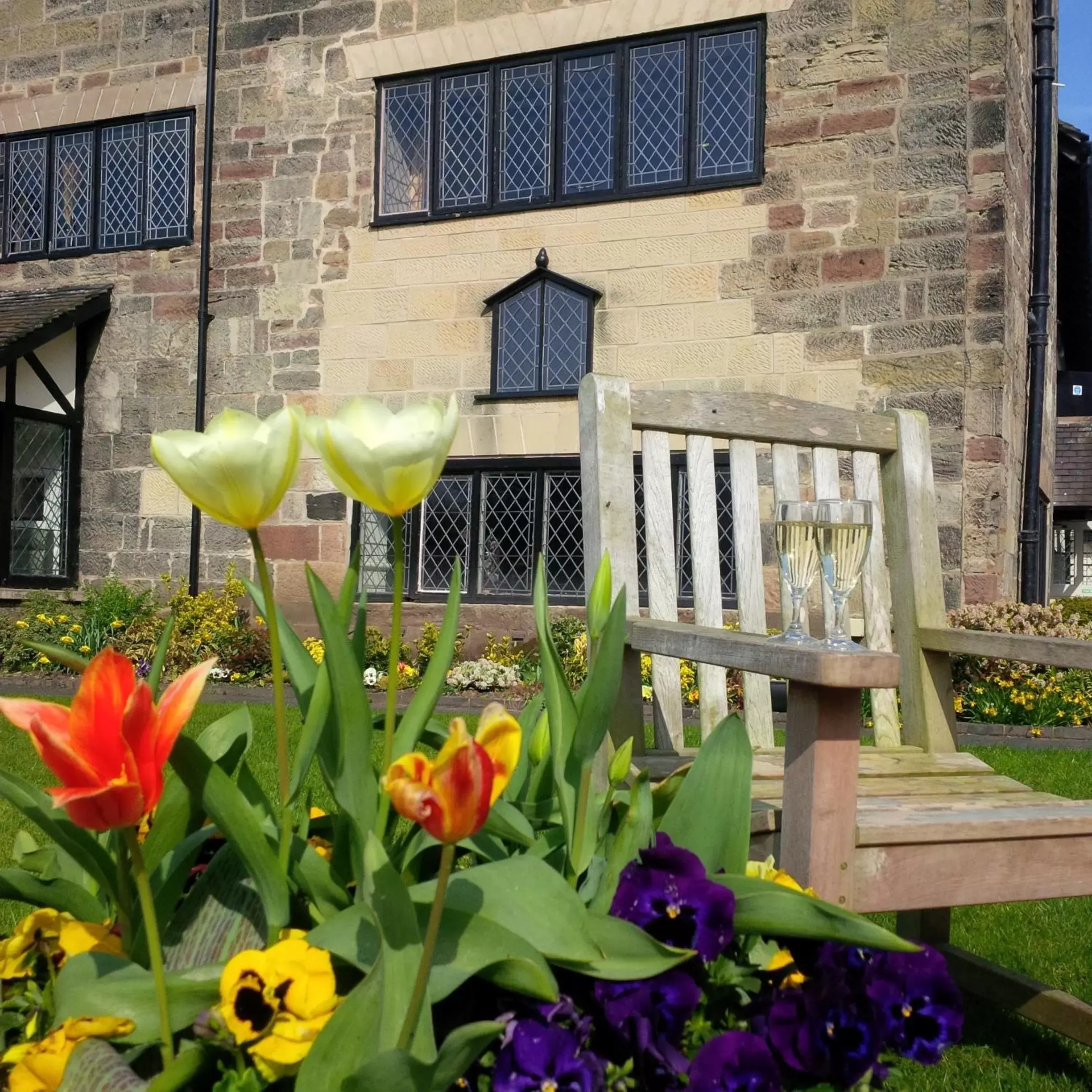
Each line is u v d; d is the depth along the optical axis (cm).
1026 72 909
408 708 127
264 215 1008
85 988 118
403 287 961
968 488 776
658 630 200
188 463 105
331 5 988
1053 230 1172
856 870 167
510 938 115
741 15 855
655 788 160
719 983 136
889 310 807
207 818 160
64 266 1095
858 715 162
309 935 119
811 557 225
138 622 973
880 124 814
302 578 977
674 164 886
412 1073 97
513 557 926
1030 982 242
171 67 1054
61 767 93
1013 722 696
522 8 923
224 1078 110
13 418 1046
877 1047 129
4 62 1127
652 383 877
